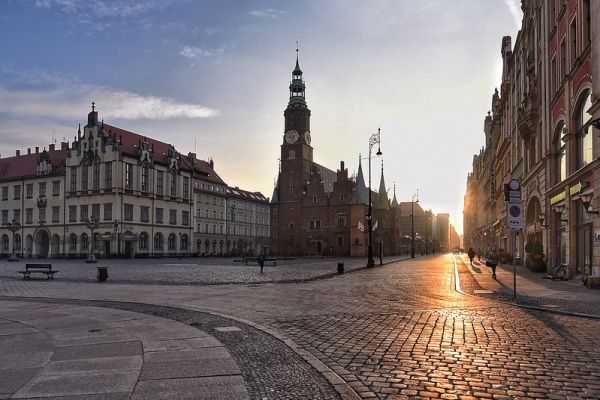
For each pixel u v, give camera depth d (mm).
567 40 24688
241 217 117312
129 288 21703
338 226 110750
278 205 120438
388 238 129625
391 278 28641
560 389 6387
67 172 85125
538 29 32469
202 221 101188
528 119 33594
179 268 41875
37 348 8680
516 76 44969
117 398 5902
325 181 120938
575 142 24000
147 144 85188
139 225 82625
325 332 10438
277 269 39594
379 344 9156
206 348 8695
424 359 7973
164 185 89250
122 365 7469
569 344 9094
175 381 6613
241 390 6230
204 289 21094
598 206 19625
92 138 82125
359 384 6566
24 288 21953
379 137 45875
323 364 7578
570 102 24141
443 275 31219
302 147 116750
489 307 14445
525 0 37438
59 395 6020
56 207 86062
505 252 53812
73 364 7527
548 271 29109
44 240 89500
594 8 19719
